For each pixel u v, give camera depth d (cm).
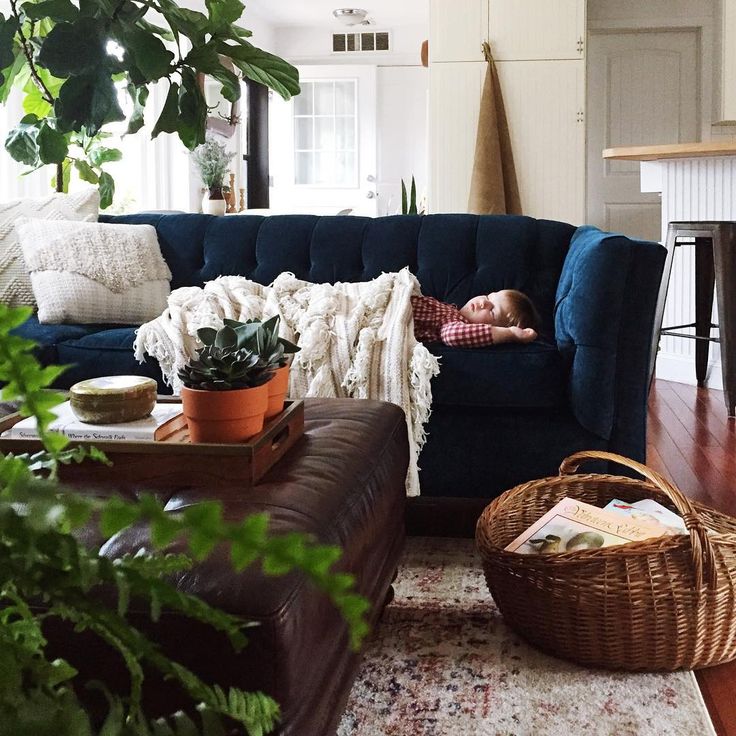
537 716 149
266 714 42
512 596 171
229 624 38
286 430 152
